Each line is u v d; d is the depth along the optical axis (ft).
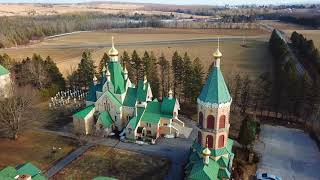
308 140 291.99
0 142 289.94
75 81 433.48
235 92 365.61
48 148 280.31
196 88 362.74
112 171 245.65
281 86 347.15
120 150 276.62
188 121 331.77
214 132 206.80
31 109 351.25
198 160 213.25
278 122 330.95
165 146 282.36
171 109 298.97
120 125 310.24
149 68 399.85
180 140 292.81
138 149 278.05
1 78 393.09
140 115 298.35
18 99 324.60
